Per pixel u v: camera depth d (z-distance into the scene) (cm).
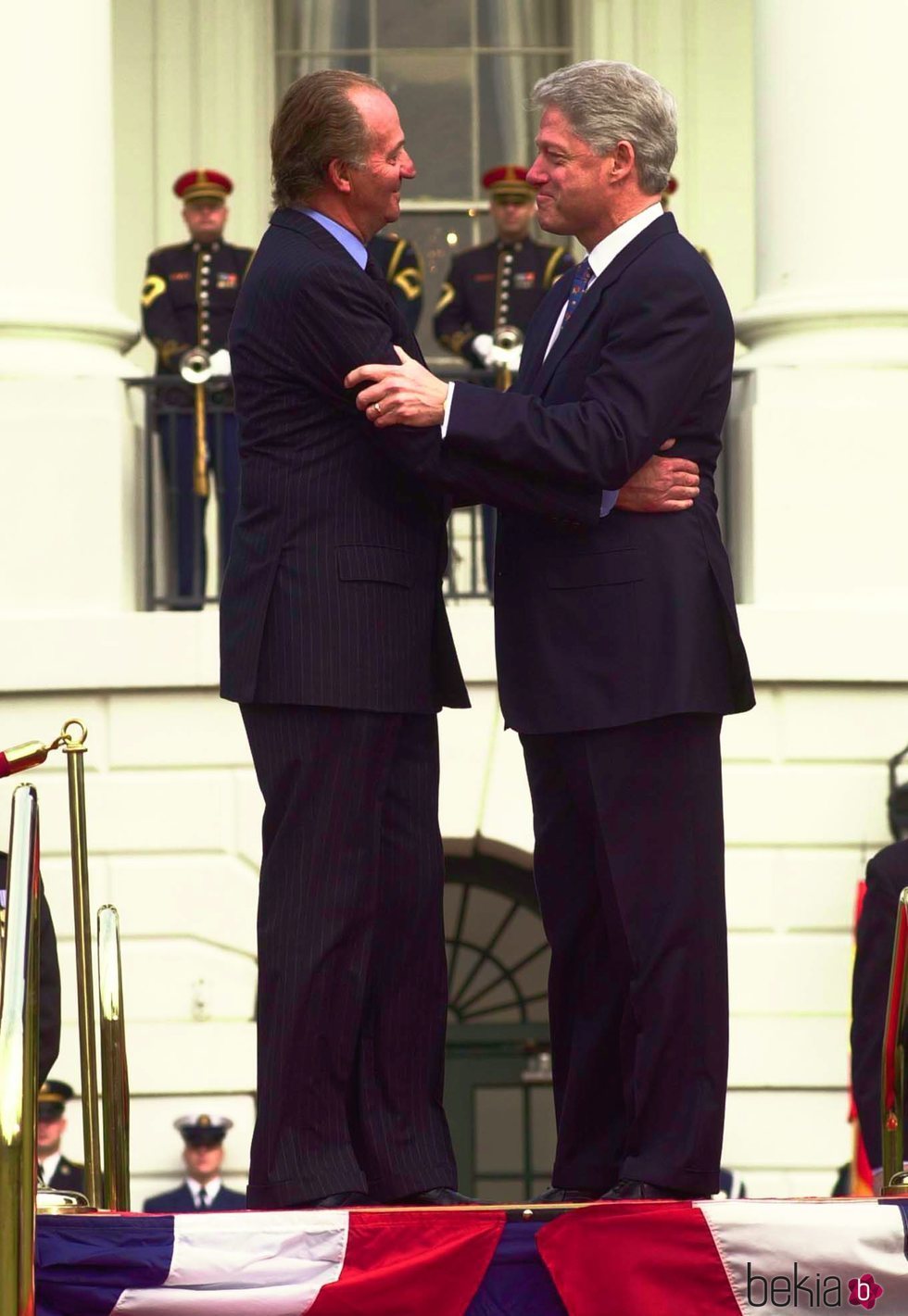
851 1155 4291
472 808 4397
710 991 1736
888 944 2344
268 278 1758
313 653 1742
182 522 4441
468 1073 4894
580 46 5462
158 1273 1464
